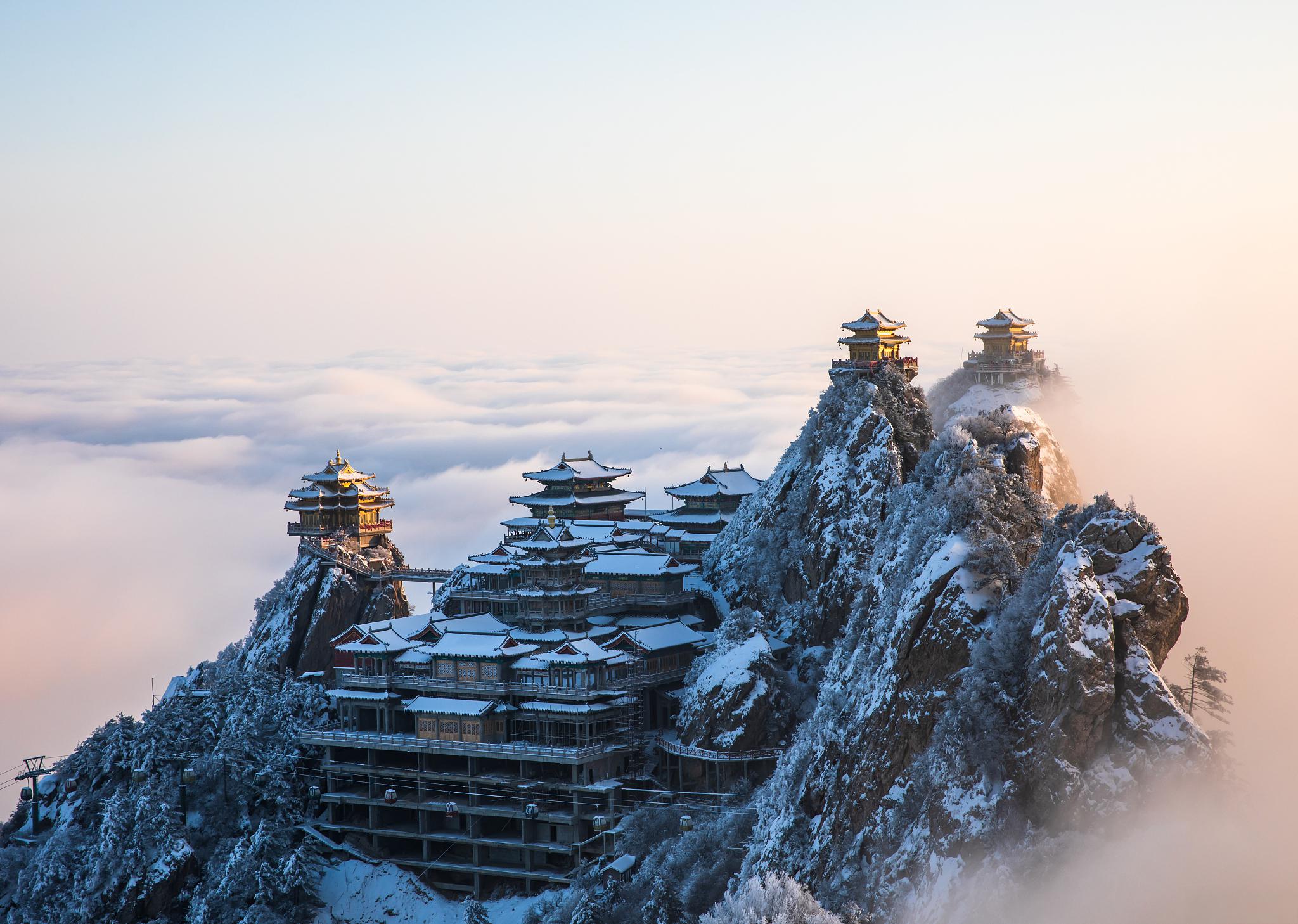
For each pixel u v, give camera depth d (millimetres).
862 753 179125
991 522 184750
